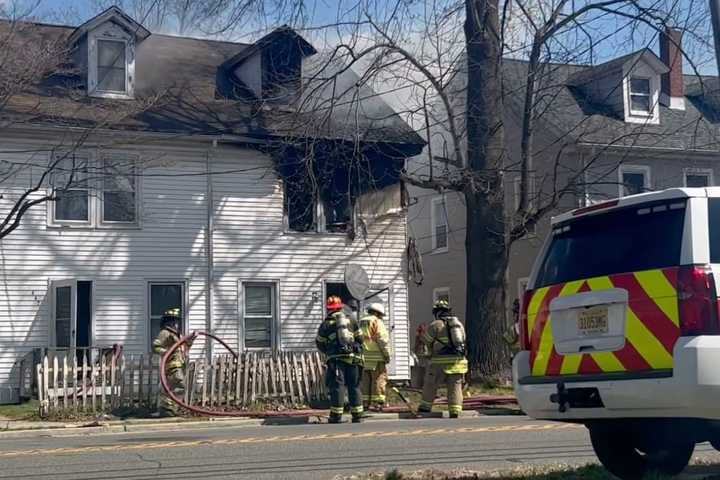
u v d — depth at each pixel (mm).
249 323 23156
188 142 22422
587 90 28312
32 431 15484
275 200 23438
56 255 21547
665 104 29281
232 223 23031
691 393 5797
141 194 22297
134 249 22203
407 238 24672
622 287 6328
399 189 24594
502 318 20500
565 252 6949
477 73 20172
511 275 29359
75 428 15820
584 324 6582
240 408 17891
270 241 23344
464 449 10406
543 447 10461
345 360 15836
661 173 28203
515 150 26938
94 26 22531
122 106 21797
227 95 24141
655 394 5945
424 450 10359
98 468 9398
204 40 26531
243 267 23062
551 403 6625
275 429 14422
